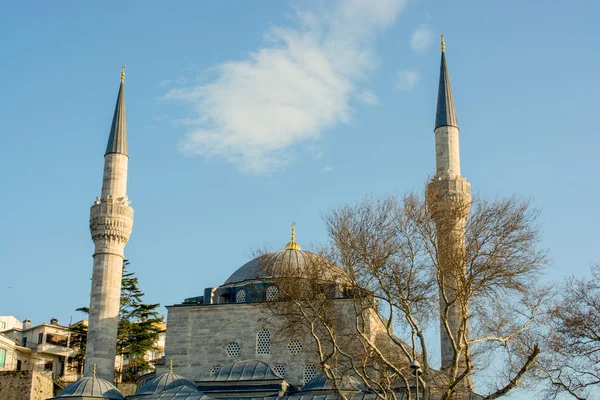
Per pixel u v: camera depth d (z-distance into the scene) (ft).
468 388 172.35
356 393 197.36
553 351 162.81
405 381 156.76
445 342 203.72
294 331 187.32
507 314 162.50
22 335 343.67
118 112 261.85
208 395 204.13
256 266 246.68
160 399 198.90
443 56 250.37
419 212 168.66
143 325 302.04
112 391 209.46
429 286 166.71
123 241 245.45
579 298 170.50
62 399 203.82
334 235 170.40
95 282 238.89
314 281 175.32
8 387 230.89
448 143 234.38
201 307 237.25
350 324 214.48
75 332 311.88
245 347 230.27
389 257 166.09
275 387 207.41
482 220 163.84
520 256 161.99
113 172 251.80
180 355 233.55
